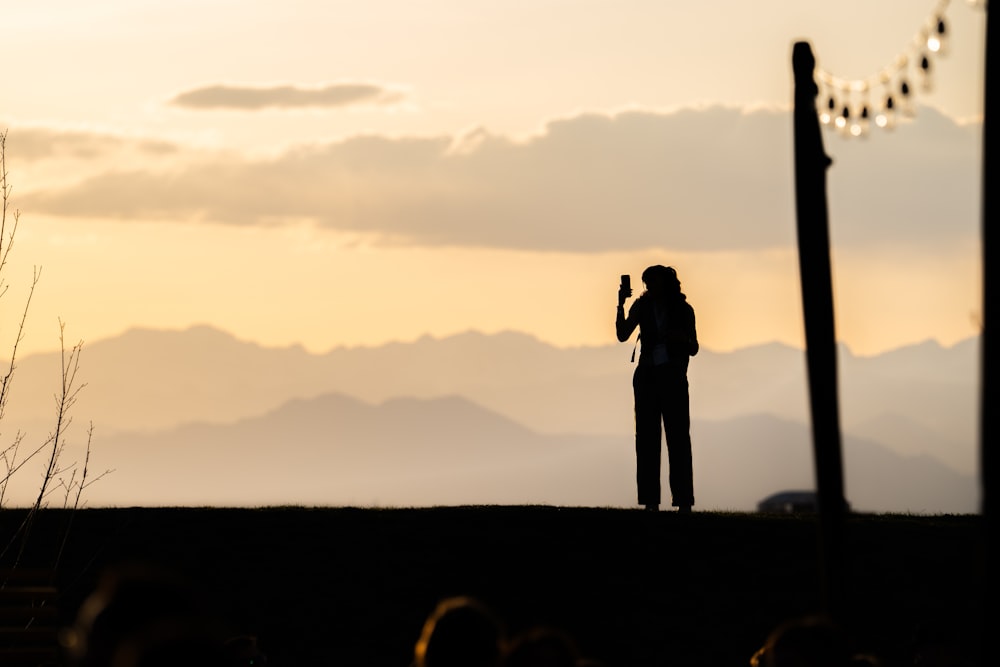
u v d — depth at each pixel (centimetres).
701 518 5569
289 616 4978
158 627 1165
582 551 5284
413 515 5722
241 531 5591
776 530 5434
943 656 2934
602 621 4847
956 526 5484
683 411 5534
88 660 1245
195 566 5325
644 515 5578
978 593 2292
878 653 4541
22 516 5681
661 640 4719
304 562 5325
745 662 4591
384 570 5244
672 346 5509
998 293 2272
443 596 5059
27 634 4409
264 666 3047
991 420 2264
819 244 3102
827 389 3081
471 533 5478
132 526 5647
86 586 5225
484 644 1480
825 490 3078
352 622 4931
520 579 5125
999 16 2303
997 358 2264
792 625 1709
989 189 2291
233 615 4991
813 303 3098
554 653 1581
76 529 5625
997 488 2253
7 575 4594
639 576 5100
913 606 4806
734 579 5059
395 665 4725
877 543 5297
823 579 3081
